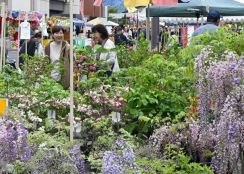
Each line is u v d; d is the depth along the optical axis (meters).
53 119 6.51
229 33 6.67
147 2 11.41
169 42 12.56
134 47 14.65
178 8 13.48
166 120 6.31
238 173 4.37
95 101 6.79
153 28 15.71
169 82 7.31
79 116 6.66
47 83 8.02
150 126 6.33
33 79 9.27
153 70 8.05
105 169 4.10
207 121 4.81
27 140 4.41
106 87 7.41
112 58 9.30
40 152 4.45
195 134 5.24
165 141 5.35
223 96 4.52
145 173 4.61
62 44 9.82
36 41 14.34
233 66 4.46
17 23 14.30
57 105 6.86
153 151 5.26
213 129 4.82
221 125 4.14
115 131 6.51
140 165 4.73
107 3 13.41
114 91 7.24
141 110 6.75
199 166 4.82
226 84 4.48
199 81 4.71
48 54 9.83
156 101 6.74
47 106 6.90
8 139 4.18
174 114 6.77
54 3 43.09
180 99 6.84
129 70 8.10
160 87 7.35
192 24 25.55
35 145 4.68
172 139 5.34
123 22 37.47
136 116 6.66
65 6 45.22
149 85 7.37
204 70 4.74
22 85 8.58
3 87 8.02
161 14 13.80
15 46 14.34
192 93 6.53
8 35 14.43
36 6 35.12
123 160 4.18
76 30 29.44
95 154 5.14
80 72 8.92
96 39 9.80
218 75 4.50
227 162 4.37
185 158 4.91
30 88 8.29
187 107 6.79
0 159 4.20
